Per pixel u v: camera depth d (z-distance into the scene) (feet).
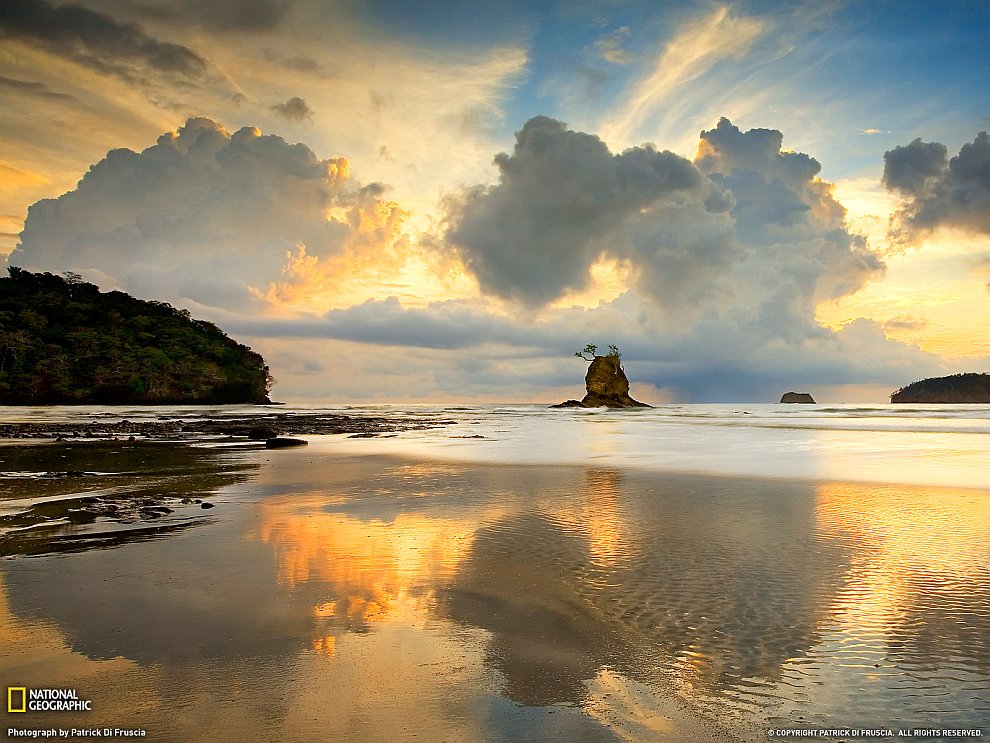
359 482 58.08
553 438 123.75
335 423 188.96
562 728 15.70
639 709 16.70
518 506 45.19
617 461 76.54
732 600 24.72
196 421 192.44
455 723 15.85
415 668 18.89
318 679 18.12
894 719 16.25
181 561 30.35
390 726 15.66
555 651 20.16
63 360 375.04
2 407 344.08
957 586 26.16
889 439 116.26
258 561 30.37
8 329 379.55
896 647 20.35
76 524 38.91
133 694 17.20
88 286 488.44
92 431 139.23
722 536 35.40
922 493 50.34
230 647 20.27
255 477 61.93
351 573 28.48
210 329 513.04
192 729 15.46
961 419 216.54
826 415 269.03
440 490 53.16
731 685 18.01
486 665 19.15
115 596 25.21
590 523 39.04
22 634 21.31
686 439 119.55
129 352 404.57
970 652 19.92
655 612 23.56
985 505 44.96
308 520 40.29
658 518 40.57
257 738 15.07
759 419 230.27
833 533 36.04
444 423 200.85
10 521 39.73
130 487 54.95
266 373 515.91
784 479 59.11
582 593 25.72
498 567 29.43
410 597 25.26
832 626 22.09
